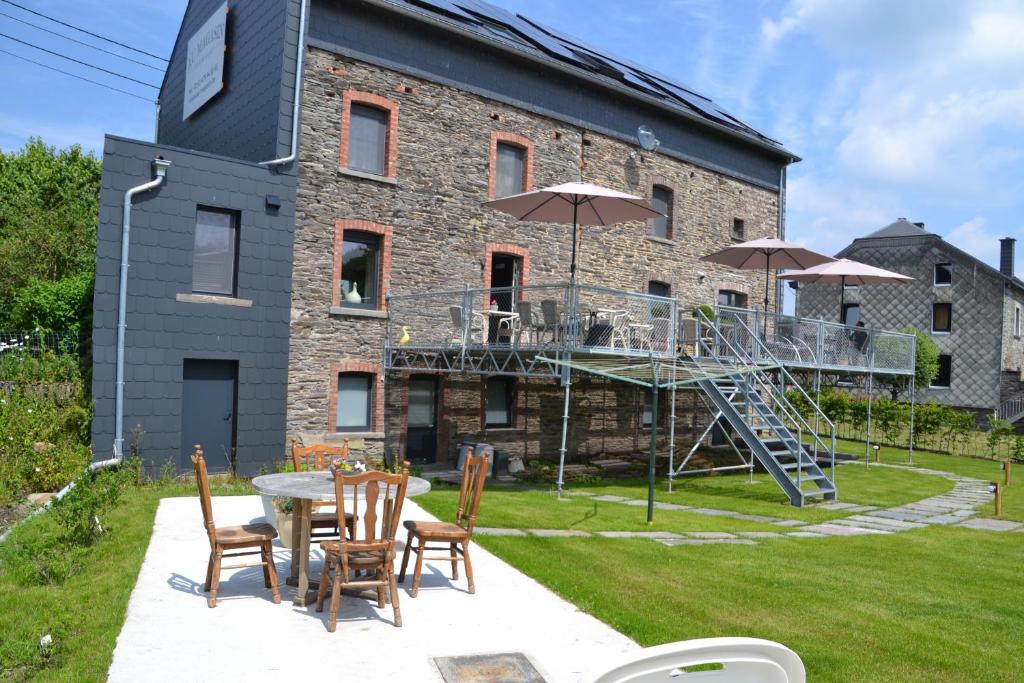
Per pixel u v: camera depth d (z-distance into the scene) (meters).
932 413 23.94
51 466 10.40
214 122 16.19
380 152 14.98
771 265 18.83
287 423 13.64
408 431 15.41
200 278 12.94
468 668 4.73
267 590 6.25
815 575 7.64
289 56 13.67
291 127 13.69
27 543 7.19
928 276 33.41
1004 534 10.76
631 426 19.44
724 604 6.37
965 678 5.03
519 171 17.12
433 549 6.72
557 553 7.87
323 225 14.05
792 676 2.66
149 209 12.26
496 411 16.88
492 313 14.14
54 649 4.64
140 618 5.41
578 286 12.28
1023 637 5.98
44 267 20.48
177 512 9.22
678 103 20.89
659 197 20.09
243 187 13.12
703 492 14.06
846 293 35.34
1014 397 30.33
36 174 26.22
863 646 5.56
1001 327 31.58
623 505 11.88
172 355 12.41
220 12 15.86
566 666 4.83
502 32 17.45
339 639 5.17
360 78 14.48
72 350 14.02
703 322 16.20
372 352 14.62
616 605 6.12
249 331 13.17
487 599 6.21
